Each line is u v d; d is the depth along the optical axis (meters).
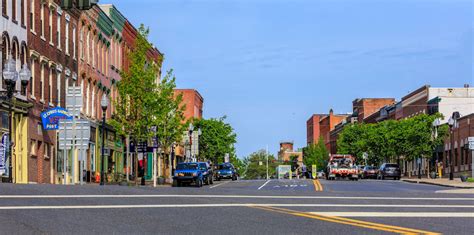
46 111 39.53
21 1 40.06
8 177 34.12
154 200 19.45
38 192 20.78
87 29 53.50
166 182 61.06
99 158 55.69
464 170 77.56
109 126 58.72
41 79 43.41
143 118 53.22
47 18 44.50
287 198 21.92
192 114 108.62
